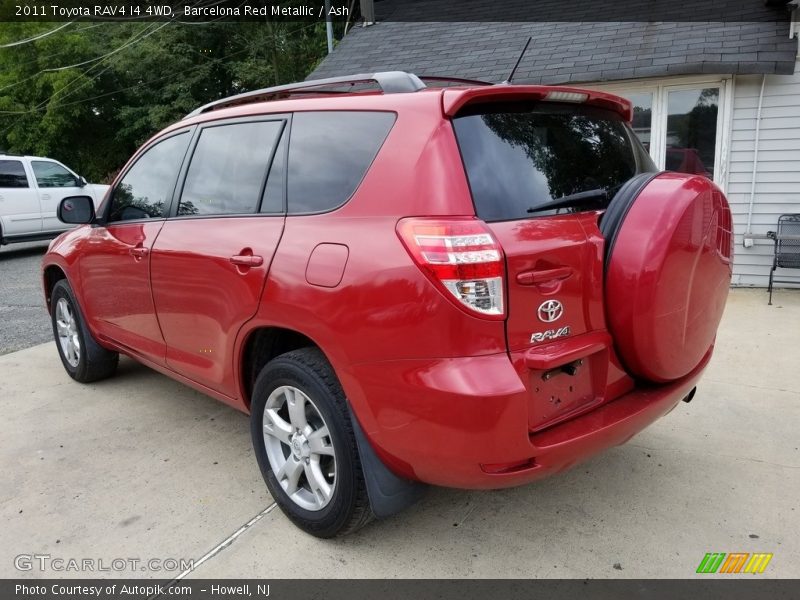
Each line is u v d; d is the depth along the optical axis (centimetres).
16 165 1170
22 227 1166
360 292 221
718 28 709
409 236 212
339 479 244
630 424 237
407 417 215
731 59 644
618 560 251
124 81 2377
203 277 296
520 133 239
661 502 291
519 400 204
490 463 208
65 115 2283
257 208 282
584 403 240
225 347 291
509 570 247
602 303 238
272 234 262
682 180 244
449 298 204
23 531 279
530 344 214
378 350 218
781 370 446
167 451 351
